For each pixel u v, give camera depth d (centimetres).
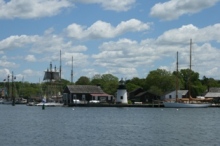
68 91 19362
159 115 11494
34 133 6122
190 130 6744
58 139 5400
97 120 9319
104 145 4862
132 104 17988
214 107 17600
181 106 17075
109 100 19488
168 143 5031
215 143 5059
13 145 4809
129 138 5553
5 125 7638
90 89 19488
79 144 4941
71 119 9631
